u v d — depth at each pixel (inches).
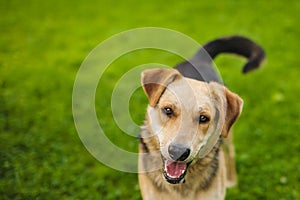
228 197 49.1
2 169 49.3
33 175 49.7
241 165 52.9
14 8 95.6
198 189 42.0
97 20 90.7
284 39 81.6
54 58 74.0
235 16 92.7
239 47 53.1
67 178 50.4
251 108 61.7
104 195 49.3
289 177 51.3
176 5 99.2
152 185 41.9
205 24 88.2
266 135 57.1
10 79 65.8
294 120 59.6
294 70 71.2
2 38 80.2
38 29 85.4
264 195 49.3
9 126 56.0
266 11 95.3
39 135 55.2
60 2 100.7
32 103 60.9
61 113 59.3
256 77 68.2
